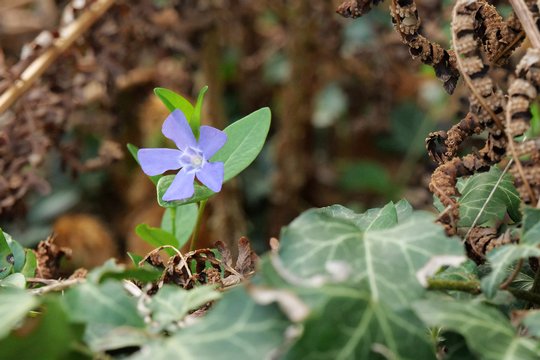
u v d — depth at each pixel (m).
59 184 0.95
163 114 0.84
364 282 0.35
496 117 0.40
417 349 0.34
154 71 0.81
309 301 0.34
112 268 0.36
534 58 0.38
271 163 0.97
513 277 0.38
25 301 0.34
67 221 0.82
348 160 1.04
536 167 0.38
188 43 0.72
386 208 0.42
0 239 0.45
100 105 0.77
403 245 0.36
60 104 0.62
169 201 0.43
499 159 0.41
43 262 0.50
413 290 0.35
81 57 0.64
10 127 0.60
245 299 0.34
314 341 0.33
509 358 0.34
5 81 0.59
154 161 0.43
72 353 0.34
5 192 0.60
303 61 0.89
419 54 0.43
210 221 0.80
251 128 0.44
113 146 0.65
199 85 0.83
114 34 0.66
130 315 0.35
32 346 0.33
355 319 0.34
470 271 0.40
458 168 0.41
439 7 0.67
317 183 0.99
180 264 0.43
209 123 0.84
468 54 0.40
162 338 0.34
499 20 0.42
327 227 0.36
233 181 0.80
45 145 0.61
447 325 0.34
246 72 0.98
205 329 0.34
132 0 0.67
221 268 0.44
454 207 0.41
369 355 0.34
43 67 0.61
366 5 0.44
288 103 0.91
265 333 0.33
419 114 1.00
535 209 0.38
